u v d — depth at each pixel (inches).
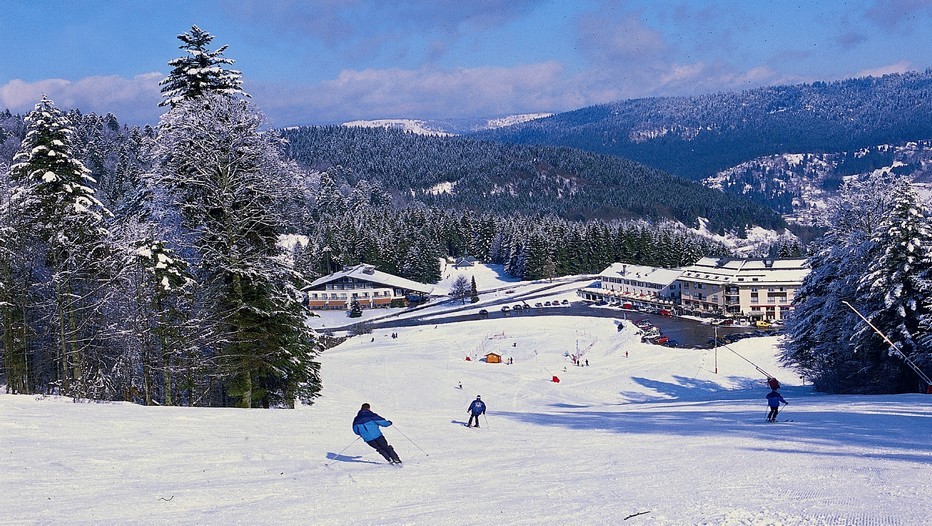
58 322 1295.5
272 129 1175.0
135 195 1277.1
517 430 852.0
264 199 1167.6
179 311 1242.0
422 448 651.5
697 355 2984.7
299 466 530.9
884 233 1540.4
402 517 340.8
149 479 469.7
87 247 1321.4
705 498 358.0
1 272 1254.9
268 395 1421.0
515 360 3248.0
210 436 680.4
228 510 367.9
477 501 379.6
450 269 7239.2
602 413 1214.3
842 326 1700.3
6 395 914.1
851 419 824.9
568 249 6973.4
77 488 431.8
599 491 398.0
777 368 2640.3
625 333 3873.0
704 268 5521.7
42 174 1302.9
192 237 1143.0
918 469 430.3
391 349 3452.3
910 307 1497.3
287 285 1285.7
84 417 746.2
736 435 712.4
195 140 1103.6
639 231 7155.5
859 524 282.0
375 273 5989.2
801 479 412.2
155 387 1439.5
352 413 984.3
